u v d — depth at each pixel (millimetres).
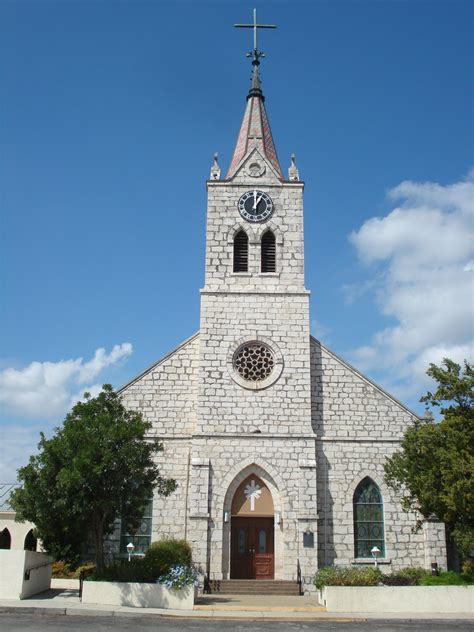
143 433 31656
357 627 24844
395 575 33156
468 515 29422
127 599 28609
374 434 39906
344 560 37375
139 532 38000
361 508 38750
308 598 33531
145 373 40781
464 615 27562
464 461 29203
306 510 37156
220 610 28094
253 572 37500
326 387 40812
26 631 22109
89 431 30344
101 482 30078
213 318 40906
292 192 43656
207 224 42719
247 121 46781
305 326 41000
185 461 39094
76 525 31094
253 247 42406
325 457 39375
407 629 24578
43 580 31859
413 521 38156
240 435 38594
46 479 29969
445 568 37000
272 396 39562
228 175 46312
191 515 36844
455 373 32094
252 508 37875
